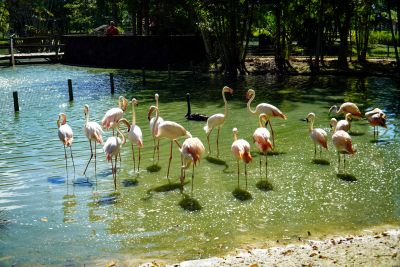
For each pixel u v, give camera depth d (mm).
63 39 41875
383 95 22000
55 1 60500
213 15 32250
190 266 6586
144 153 12469
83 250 7297
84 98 22797
